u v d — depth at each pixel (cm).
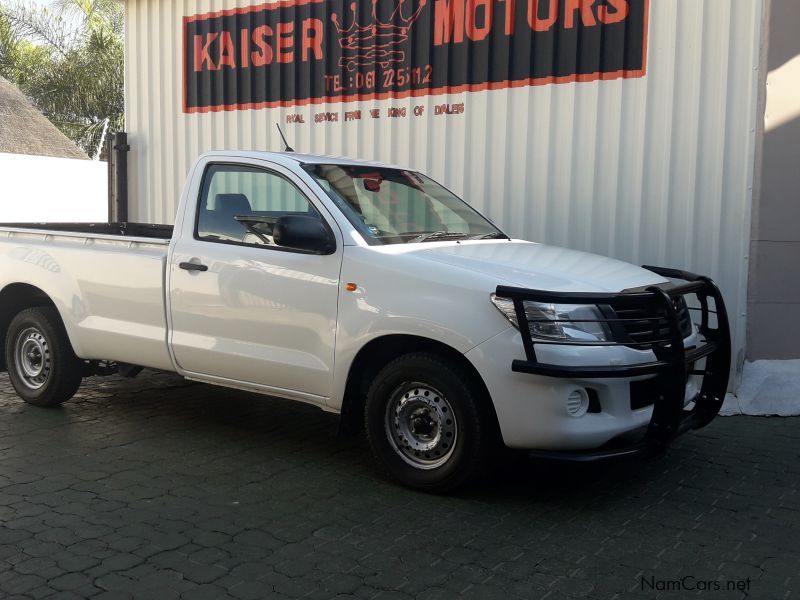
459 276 481
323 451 589
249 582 385
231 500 491
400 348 519
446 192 662
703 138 739
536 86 820
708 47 732
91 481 518
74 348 659
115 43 2639
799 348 751
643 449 480
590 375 449
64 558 407
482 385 477
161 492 501
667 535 449
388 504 487
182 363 595
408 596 374
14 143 2348
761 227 736
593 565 409
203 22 1068
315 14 973
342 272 519
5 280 695
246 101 1041
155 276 602
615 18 773
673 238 758
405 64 905
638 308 484
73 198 2328
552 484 526
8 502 480
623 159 778
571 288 469
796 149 733
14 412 680
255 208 580
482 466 483
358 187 580
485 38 848
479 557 416
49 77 2666
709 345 533
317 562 407
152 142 1134
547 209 820
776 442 627
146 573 392
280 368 543
